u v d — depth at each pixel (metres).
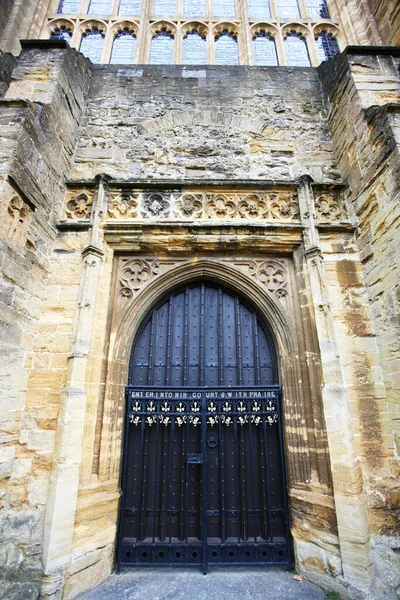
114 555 3.58
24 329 3.65
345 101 4.97
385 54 5.03
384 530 3.36
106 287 4.23
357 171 4.54
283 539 3.71
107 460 3.66
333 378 3.66
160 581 3.37
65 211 4.57
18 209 3.58
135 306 4.28
